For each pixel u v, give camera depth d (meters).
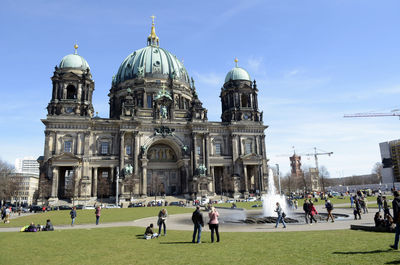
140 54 125.00
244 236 23.44
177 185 110.38
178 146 104.75
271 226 30.36
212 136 109.31
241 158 106.62
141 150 98.69
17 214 65.25
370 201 66.69
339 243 18.67
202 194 98.81
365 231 23.47
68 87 99.31
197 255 16.92
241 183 106.31
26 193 188.50
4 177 132.62
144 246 20.44
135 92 115.75
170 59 127.12
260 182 107.56
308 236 22.08
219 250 18.08
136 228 31.67
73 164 89.19
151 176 108.38
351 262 14.05
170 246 20.09
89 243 22.23
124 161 96.50
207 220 39.97
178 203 86.50
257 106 116.25
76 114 94.19
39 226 31.19
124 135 98.44
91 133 96.38
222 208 66.31
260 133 112.62
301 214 45.53
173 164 111.56
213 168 106.62
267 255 16.27
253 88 116.44
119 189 92.25
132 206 82.88
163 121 104.00
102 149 96.94
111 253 18.38
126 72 122.69
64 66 97.88
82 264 15.73
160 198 97.50
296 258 15.30
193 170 101.81
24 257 17.69
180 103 122.12
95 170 94.44
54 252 19.05
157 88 117.25
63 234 27.69
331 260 14.59
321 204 63.97
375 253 15.55
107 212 59.03
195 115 107.69
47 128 91.62
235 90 114.88
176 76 123.25
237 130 110.75
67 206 76.19
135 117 99.94
